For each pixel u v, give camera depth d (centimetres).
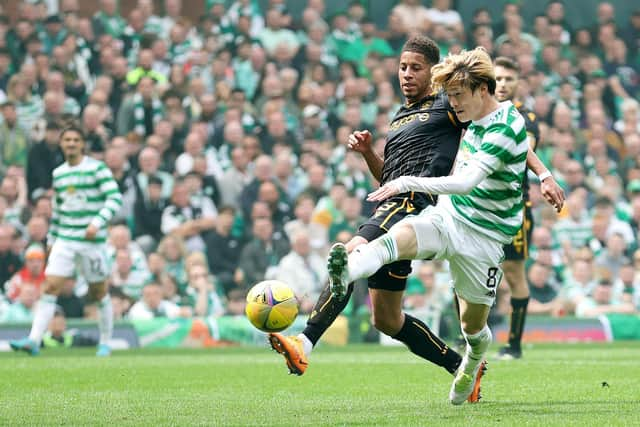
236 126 4953
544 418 1416
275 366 2664
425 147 1655
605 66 6191
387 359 2952
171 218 4512
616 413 1485
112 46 5141
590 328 4266
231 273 4444
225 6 5625
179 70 5175
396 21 5853
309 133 5209
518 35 6016
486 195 1488
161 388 2016
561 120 5519
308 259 4334
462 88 1479
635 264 4709
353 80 5403
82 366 2672
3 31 5094
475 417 1434
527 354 3155
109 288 4072
